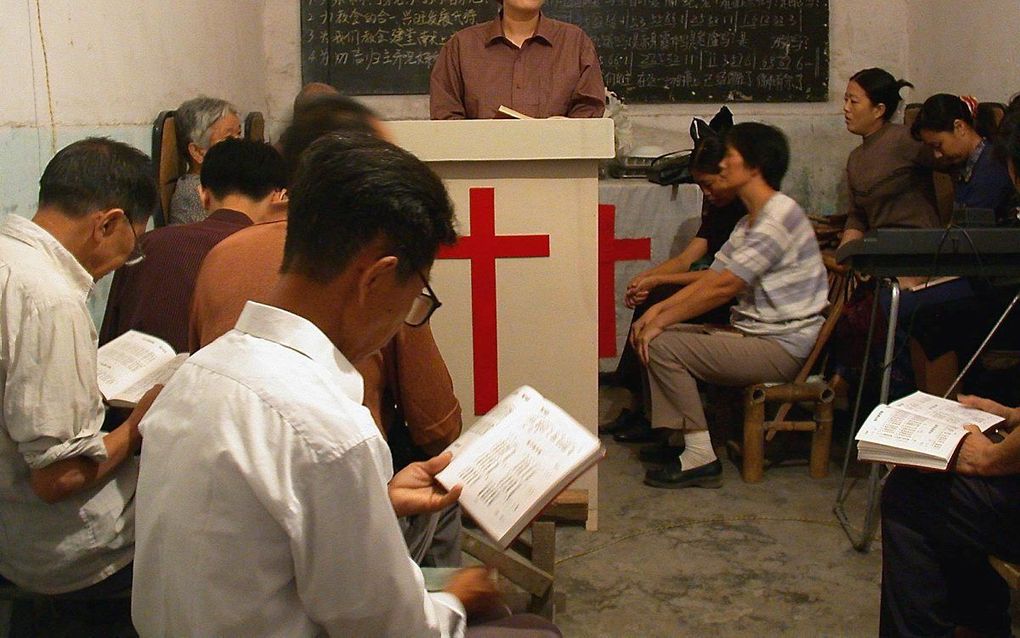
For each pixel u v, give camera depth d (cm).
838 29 525
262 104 514
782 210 330
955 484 191
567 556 283
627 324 438
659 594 260
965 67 469
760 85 523
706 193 364
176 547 96
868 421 201
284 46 522
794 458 364
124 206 179
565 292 278
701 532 299
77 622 205
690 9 517
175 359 190
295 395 96
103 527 178
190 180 335
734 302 382
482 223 273
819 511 315
